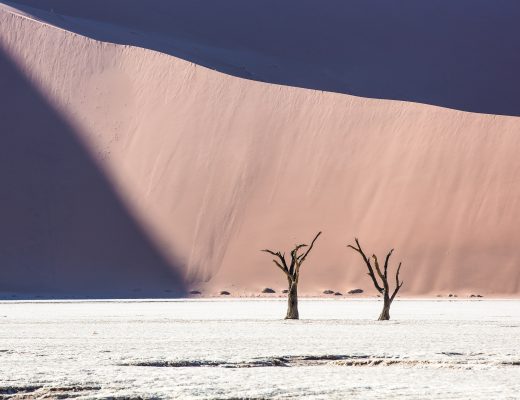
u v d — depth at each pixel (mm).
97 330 65688
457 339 56094
